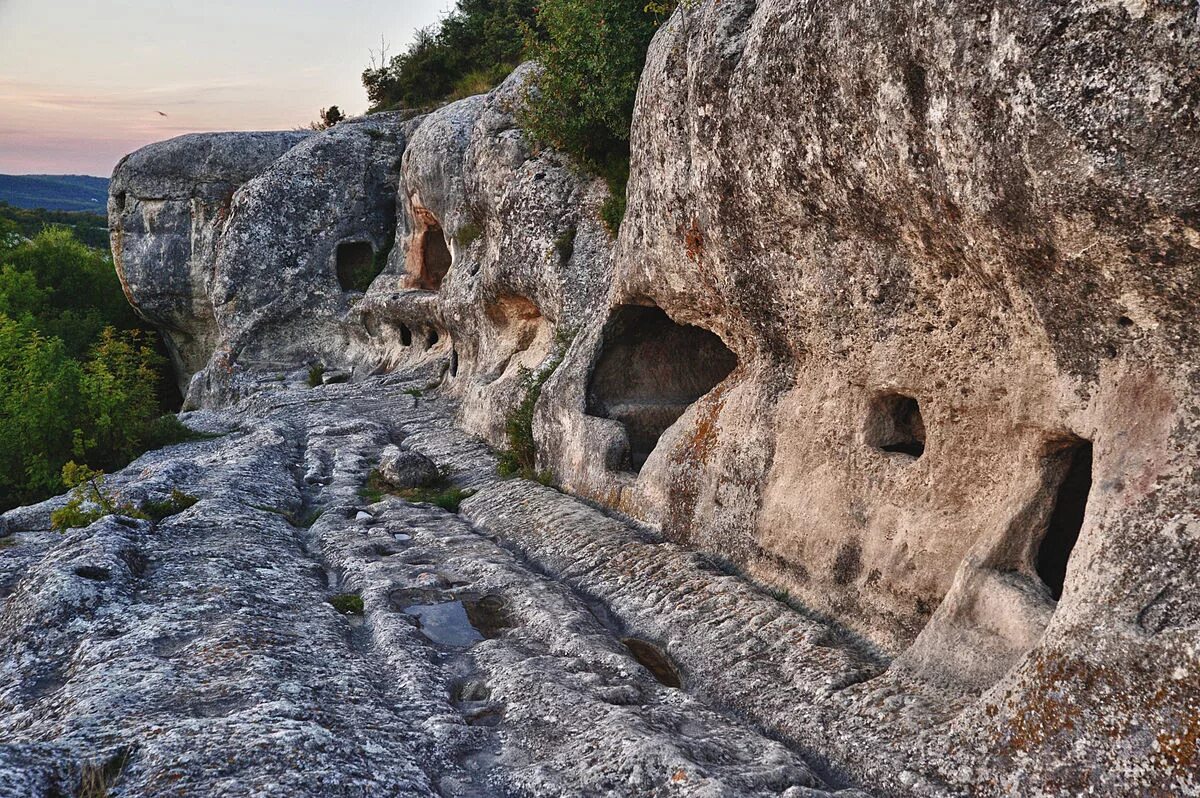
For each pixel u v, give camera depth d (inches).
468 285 646.5
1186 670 147.6
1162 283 161.5
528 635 264.8
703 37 280.8
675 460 339.6
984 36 170.4
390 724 199.5
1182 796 142.6
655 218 337.7
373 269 921.5
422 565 324.5
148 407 628.7
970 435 224.1
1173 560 156.3
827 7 214.5
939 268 220.2
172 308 1074.1
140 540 314.0
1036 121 162.4
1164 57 143.3
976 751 171.6
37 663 230.5
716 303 321.4
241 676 210.7
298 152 920.9
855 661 220.7
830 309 258.5
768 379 300.8
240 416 713.6
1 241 1509.6
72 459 548.1
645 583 295.7
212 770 165.9
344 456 512.4
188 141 1032.2
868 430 256.4
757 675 228.7
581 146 509.0
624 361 427.5
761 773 180.7
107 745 173.5
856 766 189.5
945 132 186.1
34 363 564.7
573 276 500.7
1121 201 155.7
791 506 278.8
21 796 155.7
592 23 482.3
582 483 405.7
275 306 916.6
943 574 226.2
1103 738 154.7
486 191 587.2
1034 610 191.5
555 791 178.5
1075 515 214.1
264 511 379.9
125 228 1063.6
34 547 325.1
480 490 443.2
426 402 684.1
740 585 271.4
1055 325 188.2
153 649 230.8
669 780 174.2
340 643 250.1
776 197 256.1
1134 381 174.9
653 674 247.8
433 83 1059.3
